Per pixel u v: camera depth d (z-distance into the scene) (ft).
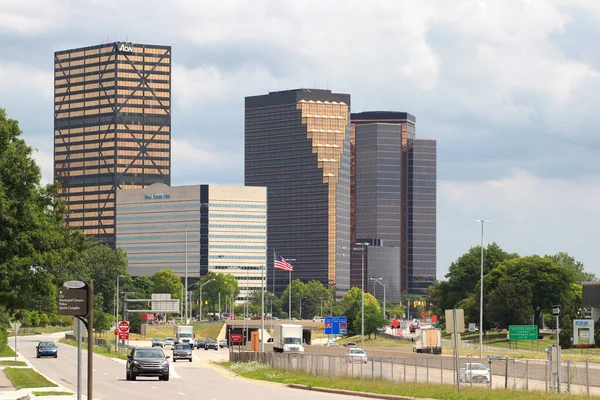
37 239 225.97
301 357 310.45
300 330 504.02
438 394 194.39
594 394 215.72
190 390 225.35
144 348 275.59
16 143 231.50
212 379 279.28
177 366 375.25
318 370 295.48
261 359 353.72
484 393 195.62
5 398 192.13
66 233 257.34
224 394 211.00
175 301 636.48
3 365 339.77
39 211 241.35
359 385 231.09
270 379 278.87
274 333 534.78
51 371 318.65
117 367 354.33
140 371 265.34
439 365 363.35
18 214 223.30
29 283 225.15
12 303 227.81
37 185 232.94
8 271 216.74
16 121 232.94
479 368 294.46
